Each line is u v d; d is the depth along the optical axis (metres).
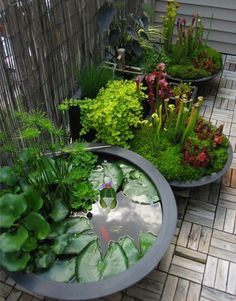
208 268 1.63
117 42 2.36
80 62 2.14
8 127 1.62
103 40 2.42
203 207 1.89
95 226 1.54
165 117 1.93
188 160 1.80
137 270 1.30
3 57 1.44
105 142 1.82
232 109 2.55
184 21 2.62
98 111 1.77
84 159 1.71
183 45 2.59
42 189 1.50
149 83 1.86
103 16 2.09
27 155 1.49
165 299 1.52
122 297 1.53
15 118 1.64
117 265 1.37
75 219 1.54
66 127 2.13
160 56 2.54
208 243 1.73
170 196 1.56
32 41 1.60
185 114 1.80
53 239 1.41
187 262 1.65
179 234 1.77
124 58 2.27
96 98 1.86
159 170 1.78
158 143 1.89
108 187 1.54
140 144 1.89
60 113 2.05
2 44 1.41
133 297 1.53
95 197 1.62
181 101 1.78
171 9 2.50
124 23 2.34
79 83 1.99
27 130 1.44
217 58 2.65
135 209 1.58
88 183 1.66
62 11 1.78
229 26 2.94
